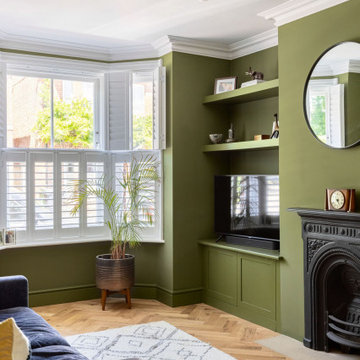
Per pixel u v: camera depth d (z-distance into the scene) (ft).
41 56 14.78
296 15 11.57
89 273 15.71
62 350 7.65
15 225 14.43
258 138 13.62
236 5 11.79
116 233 14.83
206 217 15.43
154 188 15.30
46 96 15.14
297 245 11.65
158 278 15.55
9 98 14.56
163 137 14.85
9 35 14.10
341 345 10.82
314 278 10.93
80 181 15.34
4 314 9.36
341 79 10.44
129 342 11.40
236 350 10.94
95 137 15.85
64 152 15.17
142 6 11.85
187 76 15.01
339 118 10.47
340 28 10.53
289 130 11.89
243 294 13.53
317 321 10.94
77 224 15.37
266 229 13.35
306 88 11.26
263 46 14.44
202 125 15.35
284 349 11.00
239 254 13.66
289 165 11.89
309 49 11.31
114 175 15.88
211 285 14.92
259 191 13.57
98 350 10.85
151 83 15.49
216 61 15.58
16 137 14.65
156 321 13.15
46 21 12.96
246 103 15.24
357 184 10.16
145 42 15.06
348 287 10.93
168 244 14.99
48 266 15.03
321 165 11.00
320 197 11.04
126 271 14.24
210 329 12.51
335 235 10.41
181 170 14.94
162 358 10.39
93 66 15.58
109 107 15.74
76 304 15.03
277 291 12.34
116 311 14.20
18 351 6.16
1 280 9.94
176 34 14.21
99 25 13.30
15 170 14.43
